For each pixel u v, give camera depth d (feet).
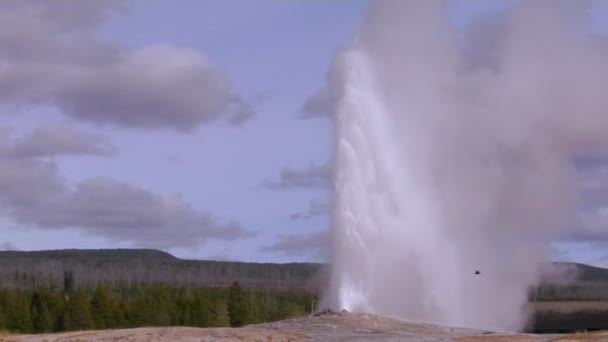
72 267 537.24
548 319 290.35
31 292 331.57
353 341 119.14
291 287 501.56
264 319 303.68
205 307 287.07
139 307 284.00
